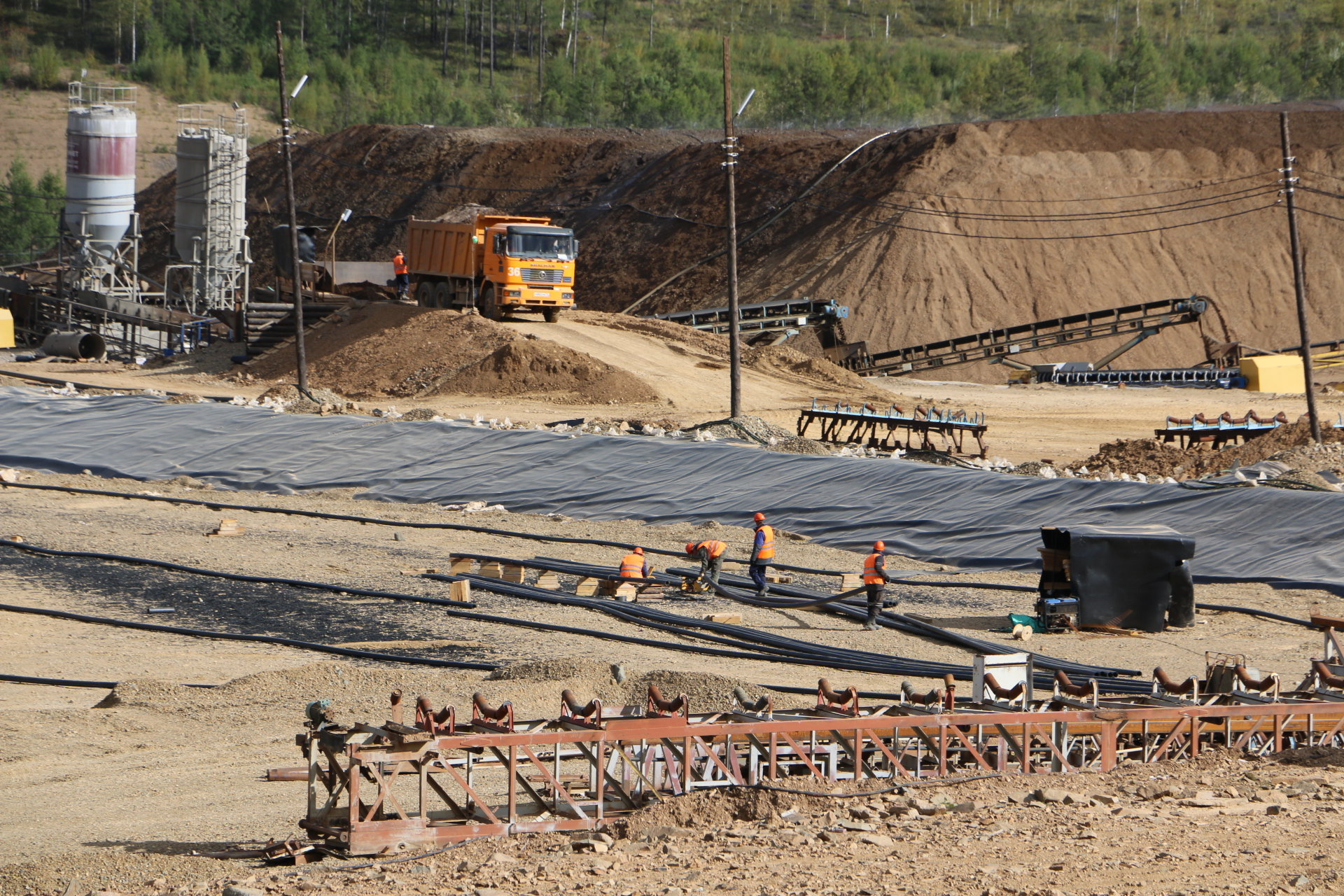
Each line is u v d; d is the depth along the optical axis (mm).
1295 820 10602
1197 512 28250
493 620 22578
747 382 54281
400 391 51438
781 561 29047
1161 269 72062
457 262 57438
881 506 31422
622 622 22922
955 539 29578
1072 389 60250
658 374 52875
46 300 72188
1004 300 70062
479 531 32031
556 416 47000
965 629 22641
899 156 79375
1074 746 13336
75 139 73938
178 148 72438
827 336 64000
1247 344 69312
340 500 36406
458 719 15062
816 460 34000
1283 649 20703
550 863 10055
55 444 42406
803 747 12711
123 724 15375
